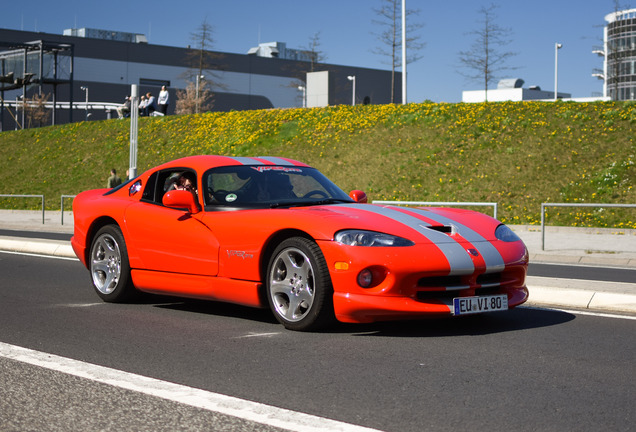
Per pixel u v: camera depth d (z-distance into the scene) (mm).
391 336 5062
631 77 67625
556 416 3207
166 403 3410
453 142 24562
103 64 81375
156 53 84688
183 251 5992
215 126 31797
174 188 6355
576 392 3611
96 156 32375
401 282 4859
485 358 4371
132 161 17391
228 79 88938
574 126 23656
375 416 3203
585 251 12836
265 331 5273
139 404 3396
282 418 3166
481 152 23453
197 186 6105
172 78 85875
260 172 6168
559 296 6516
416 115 27172
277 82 92750
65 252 11641
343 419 3156
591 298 6340
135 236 6430
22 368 4113
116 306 6527
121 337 5055
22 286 7895
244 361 4305
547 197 20203
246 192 5930
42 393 3590
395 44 41312
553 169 21516
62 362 4266
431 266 4883
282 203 5773
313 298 5086
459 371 4047
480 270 5055
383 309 4828
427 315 4898
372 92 96562
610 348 4664
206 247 5789
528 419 3162
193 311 6238
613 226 17797
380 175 23734
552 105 25562
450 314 4941
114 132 34344
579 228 17297
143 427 3055
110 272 6766
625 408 3332
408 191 22312
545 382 3809
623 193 19516
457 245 5086
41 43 47875
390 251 4883
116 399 3482
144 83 84125
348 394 3574
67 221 21953
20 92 72562
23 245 12477
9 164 33844
